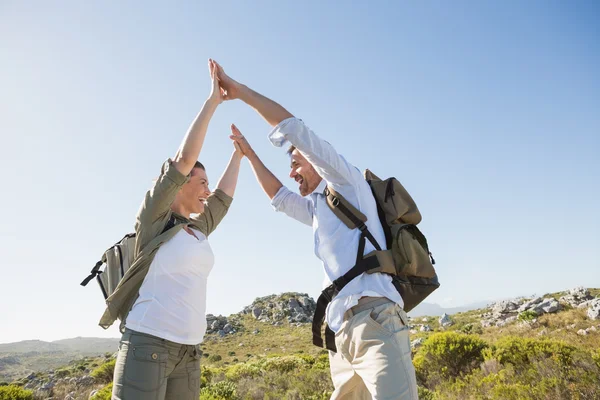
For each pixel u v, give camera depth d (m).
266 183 2.91
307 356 20.39
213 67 2.34
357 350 1.84
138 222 2.17
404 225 2.04
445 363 10.90
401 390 1.70
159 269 2.07
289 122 2.02
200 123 2.26
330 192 2.12
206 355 49.47
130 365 1.88
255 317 78.00
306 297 84.38
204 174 2.57
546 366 7.87
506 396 6.66
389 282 1.95
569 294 29.41
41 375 37.81
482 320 32.34
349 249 1.97
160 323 1.96
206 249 2.30
